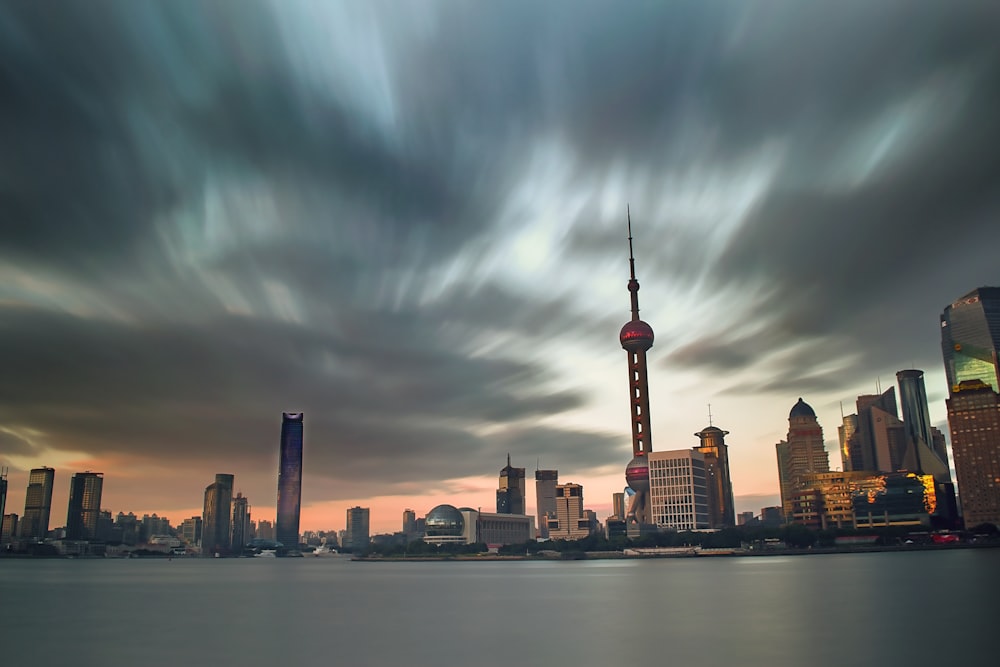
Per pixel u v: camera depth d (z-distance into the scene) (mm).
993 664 87250
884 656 92062
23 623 145750
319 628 131875
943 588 186500
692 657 94062
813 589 192125
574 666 90500
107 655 103938
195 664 96375
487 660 95812
